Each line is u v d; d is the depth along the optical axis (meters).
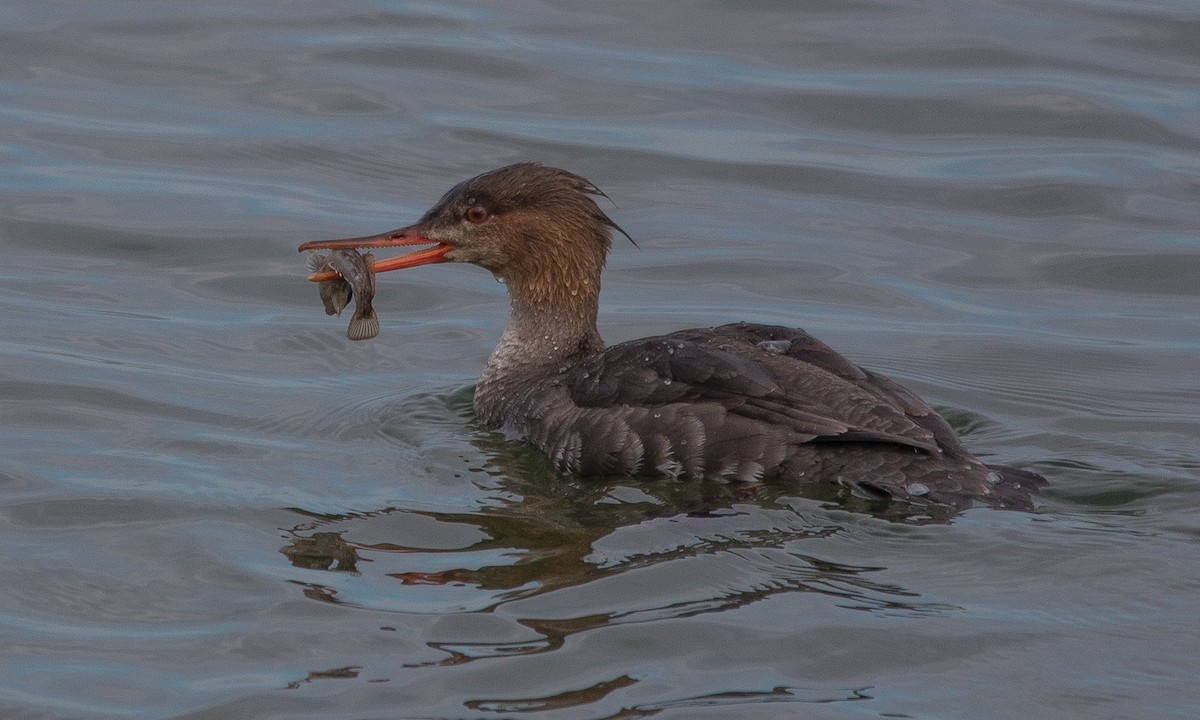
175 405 14.37
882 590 10.35
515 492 12.31
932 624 9.87
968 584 10.42
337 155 20.52
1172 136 20.92
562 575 10.65
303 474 12.69
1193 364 15.91
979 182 20.08
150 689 9.35
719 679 9.33
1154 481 12.26
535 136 20.95
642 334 16.70
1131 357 16.09
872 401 12.20
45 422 13.78
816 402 12.25
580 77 22.70
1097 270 18.23
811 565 10.73
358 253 13.73
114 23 24.22
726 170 20.34
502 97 22.12
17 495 12.12
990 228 19.17
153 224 18.70
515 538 11.32
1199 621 9.88
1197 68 22.67
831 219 19.42
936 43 23.59
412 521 11.69
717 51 23.55
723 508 11.74
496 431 13.89
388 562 10.95
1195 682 9.20
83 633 10.02
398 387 15.17
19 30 23.83
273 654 9.70
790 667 9.45
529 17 24.92
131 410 14.18
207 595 10.50
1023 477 11.97
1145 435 13.87
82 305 16.78
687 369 12.71
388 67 22.97
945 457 12.00
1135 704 8.99
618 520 11.59
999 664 9.41
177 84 22.39
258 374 15.38
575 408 13.09
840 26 24.33
